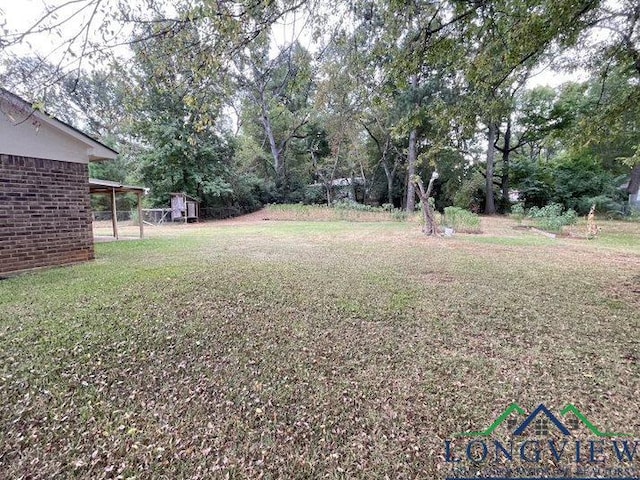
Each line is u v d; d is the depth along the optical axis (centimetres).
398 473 145
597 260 613
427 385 211
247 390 206
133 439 164
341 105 604
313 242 877
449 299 381
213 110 356
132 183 1838
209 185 1844
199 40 273
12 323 306
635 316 327
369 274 499
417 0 326
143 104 387
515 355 250
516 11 340
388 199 2242
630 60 465
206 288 421
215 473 145
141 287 425
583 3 328
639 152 759
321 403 193
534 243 844
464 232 1114
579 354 250
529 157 2138
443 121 477
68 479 141
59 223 559
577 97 1435
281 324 309
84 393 202
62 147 561
